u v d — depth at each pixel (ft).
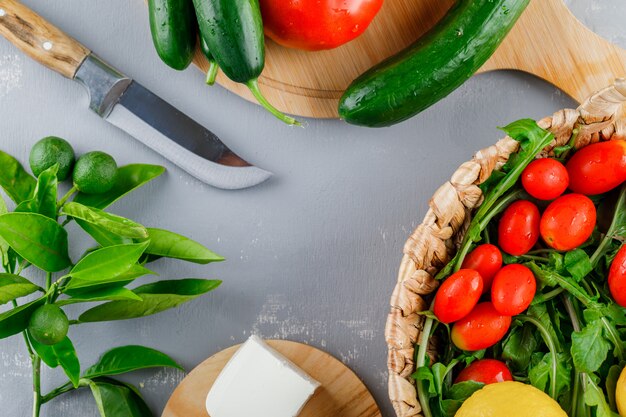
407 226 2.82
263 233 2.85
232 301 2.85
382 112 2.49
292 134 2.82
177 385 2.85
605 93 2.30
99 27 2.81
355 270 2.83
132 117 2.76
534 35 2.68
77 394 2.86
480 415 2.23
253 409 2.66
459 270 2.32
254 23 2.38
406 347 2.33
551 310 2.43
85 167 2.66
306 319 2.84
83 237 2.85
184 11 2.46
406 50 2.51
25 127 2.84
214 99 2.81
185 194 2.85
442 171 2.82
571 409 2.36
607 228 2.49
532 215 2.38
